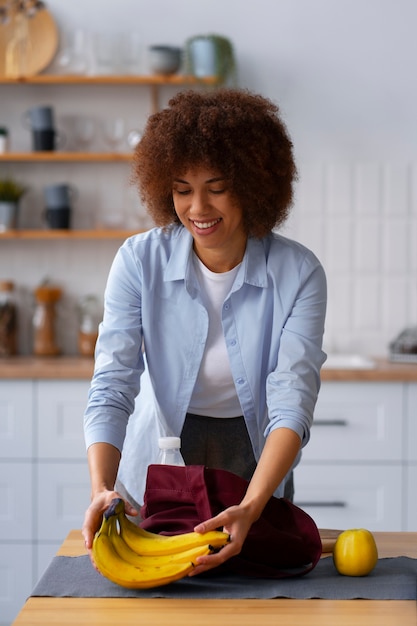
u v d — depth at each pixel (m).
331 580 1.66
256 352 2.11
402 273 4.47
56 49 4.43
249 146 1.86
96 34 4.32
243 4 4.40
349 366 4.00
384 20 4.41
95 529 1.67
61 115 4.48
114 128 4.31
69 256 4.52
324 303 2.09
